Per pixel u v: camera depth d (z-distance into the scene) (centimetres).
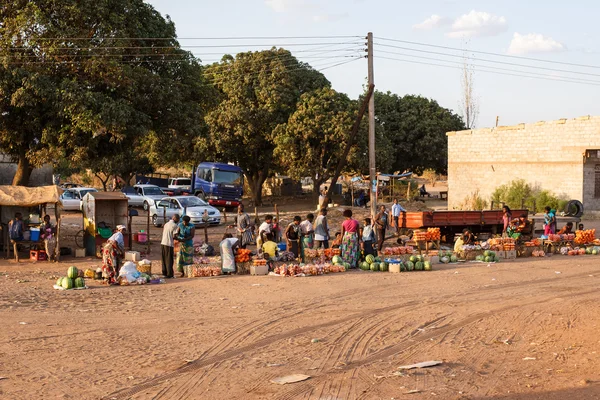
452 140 5000
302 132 5225
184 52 2964
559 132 4334
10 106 2530
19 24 2445
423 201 5881
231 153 5541
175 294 1636
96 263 2252
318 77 5734
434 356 1065
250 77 5475
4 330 1225
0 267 2152
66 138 2562
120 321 1313
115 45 2591
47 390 871
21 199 2259
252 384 902
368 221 2205
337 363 1014
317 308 1464
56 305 1478
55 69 2541
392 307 1483
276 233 2325
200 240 2825
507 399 842
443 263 2320
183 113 2867
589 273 2062
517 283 1848
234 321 1320
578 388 889
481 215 2955
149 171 7175
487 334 1227
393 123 6669
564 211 4119
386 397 846
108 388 880
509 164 4634
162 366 991
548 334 1230
